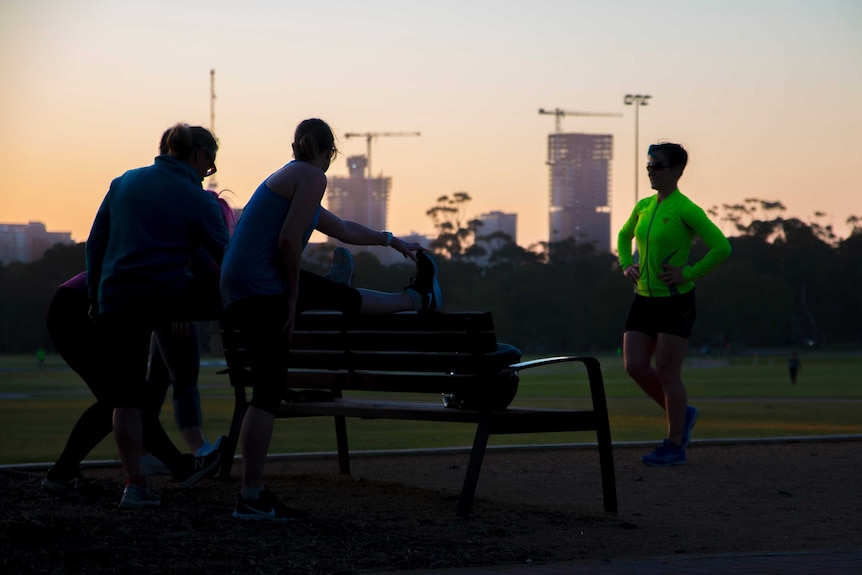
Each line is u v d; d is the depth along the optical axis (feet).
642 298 30.35
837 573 14.35
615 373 194.90
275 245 18.70
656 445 34.27
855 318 540.11
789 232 551.59
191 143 19.81
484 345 19.86
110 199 19.66
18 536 15.64
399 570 15.08
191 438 25.23
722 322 479.82
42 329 464.24
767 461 30.40
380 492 23.25
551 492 24.49
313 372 23.86
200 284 19.94
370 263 490.08
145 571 14.39
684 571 14.53
